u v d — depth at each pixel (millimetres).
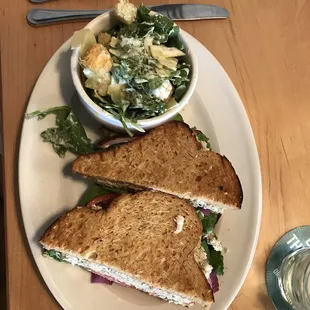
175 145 392
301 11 468
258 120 433
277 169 423
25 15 416
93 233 362
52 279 353
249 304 387
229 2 455
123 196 377
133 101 351
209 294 361
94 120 401
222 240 389
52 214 370
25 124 379
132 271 359
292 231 408
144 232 372
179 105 361
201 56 424
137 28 359
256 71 444
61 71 396
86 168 373
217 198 385
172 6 436
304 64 454
